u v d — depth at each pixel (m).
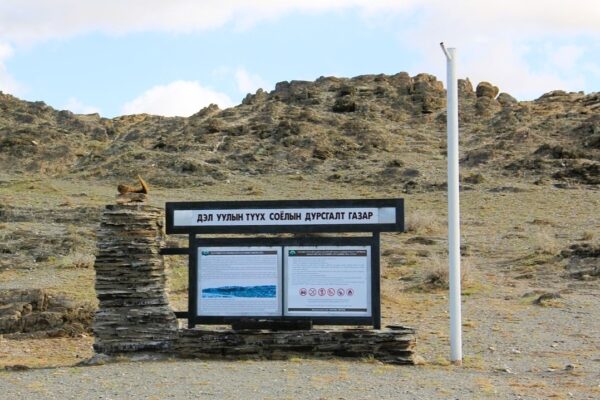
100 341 13.96
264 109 88.19
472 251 34.78
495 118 85.06
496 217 45.81
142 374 12.02
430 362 13.88
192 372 12.17
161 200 55.84
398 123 87.00
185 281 26.02
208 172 67.62
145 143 82.06
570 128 74.31
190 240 14.32
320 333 13.71
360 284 13.93
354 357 13.60
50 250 33.66
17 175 76.06
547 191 55.19
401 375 12.13
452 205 13.95
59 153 84.50
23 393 10.60
